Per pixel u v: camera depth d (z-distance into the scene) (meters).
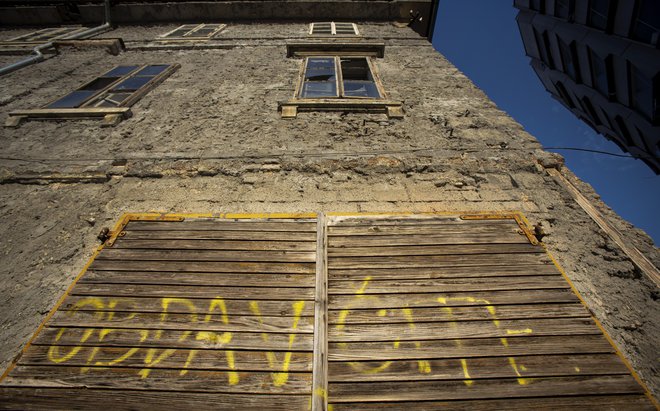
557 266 2.28
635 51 7.53
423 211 2.78
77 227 2.76
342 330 1.95
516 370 1.75
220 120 4.10
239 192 3.02
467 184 3.05
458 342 1.88
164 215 2.75
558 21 11.04
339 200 2.91
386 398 1.66
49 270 2.44
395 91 4.66
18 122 4.14
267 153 3.42
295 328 1.97
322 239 2.48
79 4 8.58
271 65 5.69
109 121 4.08
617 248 2.45
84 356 1.86
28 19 8.74
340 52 5.98
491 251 2.39
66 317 2.05
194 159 3.39
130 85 5.16
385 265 2.30
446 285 2.17
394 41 6.88
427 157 3.32
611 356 1.80
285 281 2.23
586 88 11.33
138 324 2.00
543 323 1.96
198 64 5.93
